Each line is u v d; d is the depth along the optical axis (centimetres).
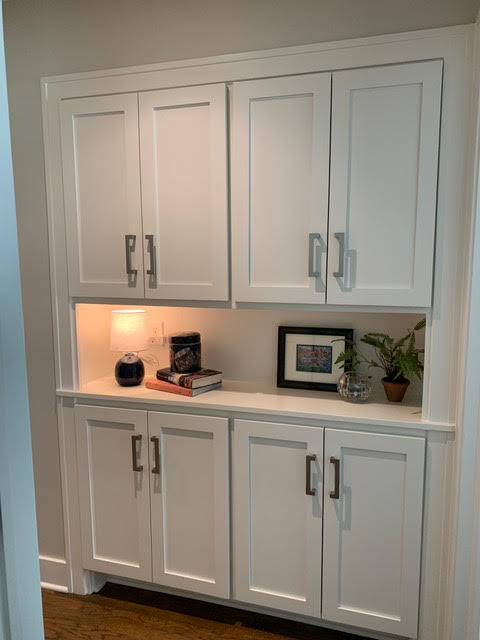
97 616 237
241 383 254
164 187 216
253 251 209
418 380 228
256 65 199
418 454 194
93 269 232
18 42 229
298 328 242
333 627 227
